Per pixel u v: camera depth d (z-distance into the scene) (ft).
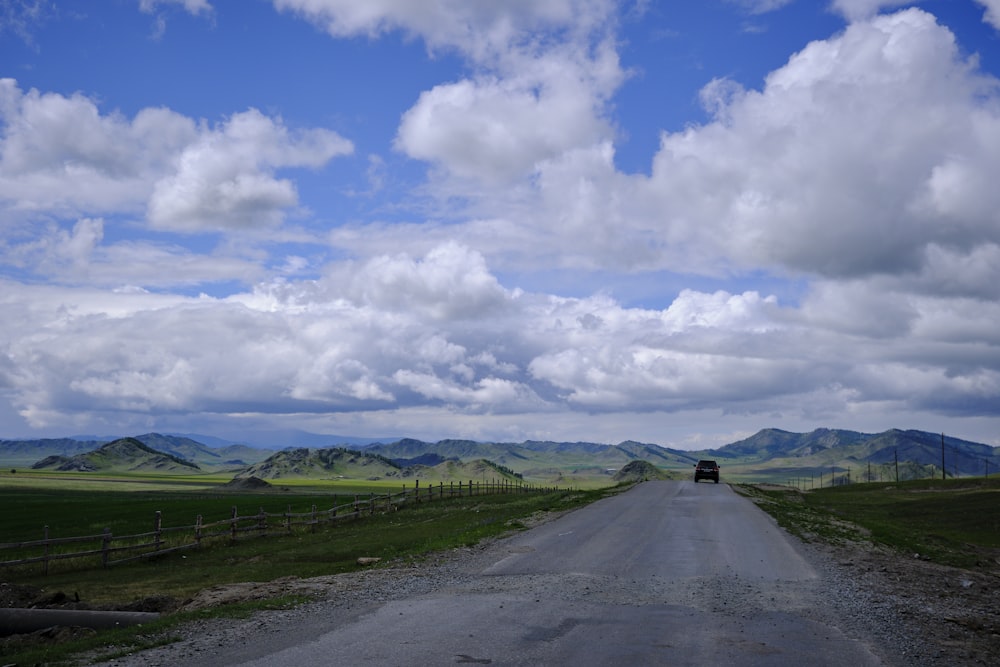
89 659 31.19
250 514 178.09
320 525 135.64
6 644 43.65
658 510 119.55
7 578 79.77
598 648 32.99
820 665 31.07
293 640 34.27
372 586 50.90
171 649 32.81
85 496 289.74
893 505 222.28
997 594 55.88
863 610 43.83
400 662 30.22
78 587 71.56
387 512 160.35
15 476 602.44
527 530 91.09
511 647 32.89
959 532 161.38
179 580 73.87
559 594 47.06
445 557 67.41
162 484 511.40
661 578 54.29
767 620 40.11
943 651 34.47
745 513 115.55
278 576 72.49
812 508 149.07
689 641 34.73
